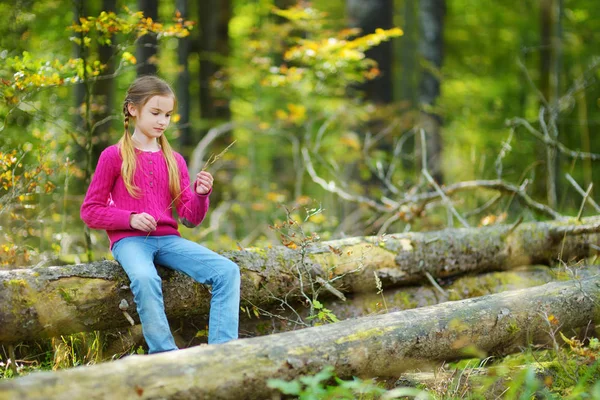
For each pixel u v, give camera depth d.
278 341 2.55
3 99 4.36
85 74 4.51
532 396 2.88
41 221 4.38
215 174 9.52
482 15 14.36
